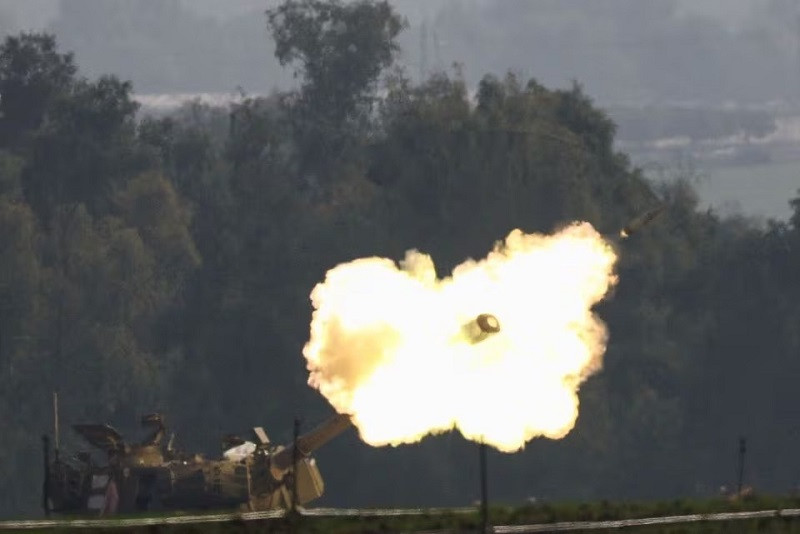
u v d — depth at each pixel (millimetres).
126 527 95750
